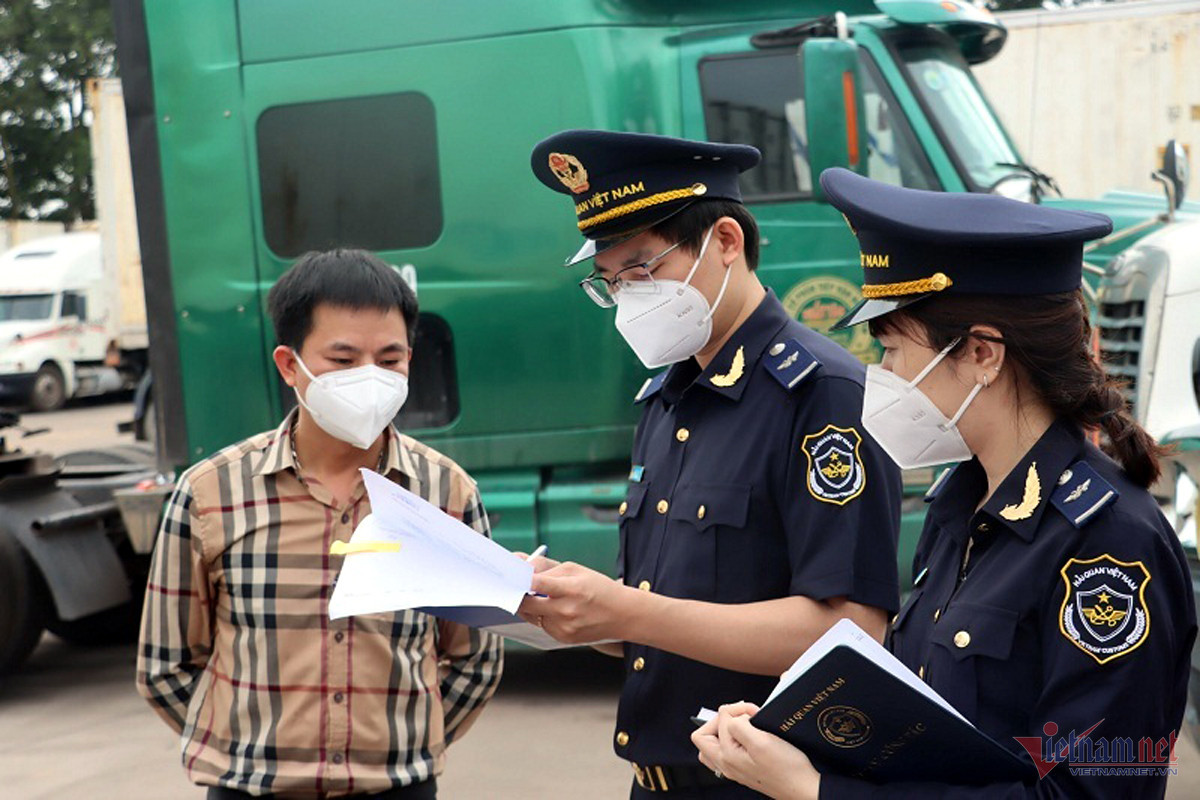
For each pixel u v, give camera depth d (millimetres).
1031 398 1479
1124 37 9883
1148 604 1356
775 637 1844
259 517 2082
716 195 2039
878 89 4547
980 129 4680
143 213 4945
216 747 2070
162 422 4996
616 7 4559
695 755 1985
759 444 1967
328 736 2035
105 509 5410
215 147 4852
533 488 4754
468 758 4309
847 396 1928
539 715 4746
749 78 4566
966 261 1447
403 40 4691
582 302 4617
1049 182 4844
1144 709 1355
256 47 4816
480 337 4703
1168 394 4324
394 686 2084
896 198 1522
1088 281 4777
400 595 1703
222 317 4879
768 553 1961
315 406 2059
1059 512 1429
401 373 2143
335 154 4773
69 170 30156
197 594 2102
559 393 4668
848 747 1427
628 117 4535
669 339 2055
